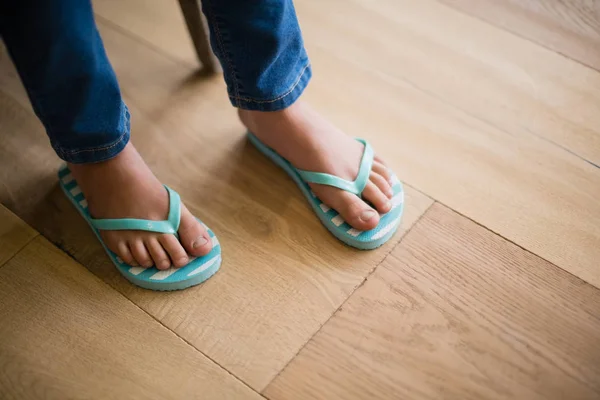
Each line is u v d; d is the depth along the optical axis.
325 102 0.97
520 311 0.81
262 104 0.83
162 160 0.92
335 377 0.78
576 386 0.77
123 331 0.81
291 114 0.85
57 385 0.78
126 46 1.03
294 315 0.81
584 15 1.03
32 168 0.92
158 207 0.83
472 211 0.87
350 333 0.80
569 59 0.99
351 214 0.84
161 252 0.82
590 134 0.93
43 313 0.82
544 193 0.88
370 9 1.05
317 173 0.85
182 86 0.99
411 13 1.05
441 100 0.96
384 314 0.81
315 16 1.05
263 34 0.76
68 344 0.80
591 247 0.84
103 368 0.79
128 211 0.83
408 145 0.93
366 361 0.78
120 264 0.84
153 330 0.81
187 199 0.89
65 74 0.71
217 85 0.99
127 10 1.07
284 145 0.87
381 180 0.86
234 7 0.75
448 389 0.77
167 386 0.78
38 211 0.89
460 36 1.02
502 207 0.87
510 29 1.02
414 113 0.95
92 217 0.85
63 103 0.73
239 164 0.92
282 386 0.77
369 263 0.84
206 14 0.78
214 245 0.85
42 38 0.68
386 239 0.85
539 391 0.76
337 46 1.02
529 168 0.90
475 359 0.78
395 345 0.79
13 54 0.70
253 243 0.86
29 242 0.86
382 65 1.00
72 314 0.82
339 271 0.84
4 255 0.86
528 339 0.79
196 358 0.79
